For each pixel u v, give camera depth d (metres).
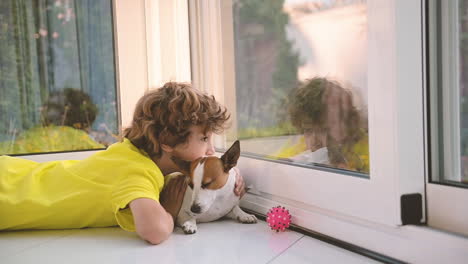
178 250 1.03
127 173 1.16
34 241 1.15
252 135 1.38
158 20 1.68
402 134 0.88
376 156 0.93
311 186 1.11
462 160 0.87
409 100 0.89
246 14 1.37
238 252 1.01
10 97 1.57
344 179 1.02
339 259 0.95
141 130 1.22
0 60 1.55
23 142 1.60
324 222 1.09
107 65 1.68
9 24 1.55
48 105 1.62
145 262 0.96
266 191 1.27
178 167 1.19
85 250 1.06
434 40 0.89
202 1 1.55
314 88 1.14
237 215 1.24
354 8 1.01
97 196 1.20
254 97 1.36
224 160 1.17
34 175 1.29
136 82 1.69
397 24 0.87
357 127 1.02
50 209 1.21
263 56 1.31
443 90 0.89
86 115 1.68
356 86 1.02
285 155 1.25
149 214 1.06
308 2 1.14
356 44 1.01
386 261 0.92
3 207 1.21
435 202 0.89
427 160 0.90
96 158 1.26
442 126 0.90
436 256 0.84
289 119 1.23
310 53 1.15
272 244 1.06
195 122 1.18
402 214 0.89
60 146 1.65
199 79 1.60
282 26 1.24
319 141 1.13
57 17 1.61
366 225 0.99
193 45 1.60
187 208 1.18
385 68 0.90
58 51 1.62
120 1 1.65
